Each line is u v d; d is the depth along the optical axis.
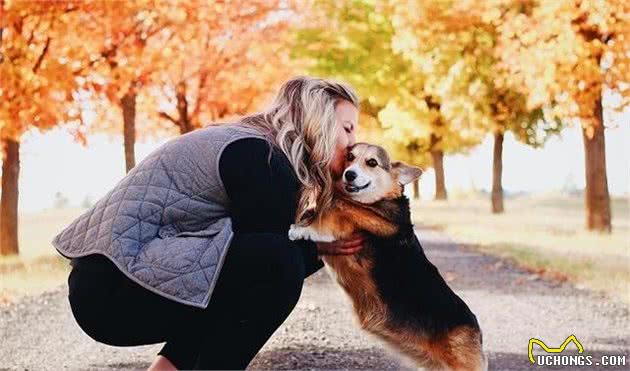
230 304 2.45
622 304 6.04
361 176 3.41
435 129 17.03
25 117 7.95
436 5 11.73
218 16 9.77
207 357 2.42
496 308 5.88
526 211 17.11
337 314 5.60
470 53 13.19
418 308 3.29
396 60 15.65
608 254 9.14
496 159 15.94
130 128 9.45
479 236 11.76
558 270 7.82
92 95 8.69
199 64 10.09
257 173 2.46
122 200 2.38
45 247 9.61
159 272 2.26
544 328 5.12
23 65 7.93
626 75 9.76
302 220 3.34
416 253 3.45
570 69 9.80
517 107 14.09
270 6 10.38
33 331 4.89
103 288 2.35
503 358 4.24
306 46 14.26
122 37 8.76
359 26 15.31
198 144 2.48
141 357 4.25
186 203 2.40
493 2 10.48
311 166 2.77
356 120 2.97
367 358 4.10
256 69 10.88
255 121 2.75
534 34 9.91
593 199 11.76
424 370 3.34
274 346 4.40
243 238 2.43
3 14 7.74
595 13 9.14
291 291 2.47
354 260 3.34
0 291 6.32
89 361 4.11
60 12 7.98
